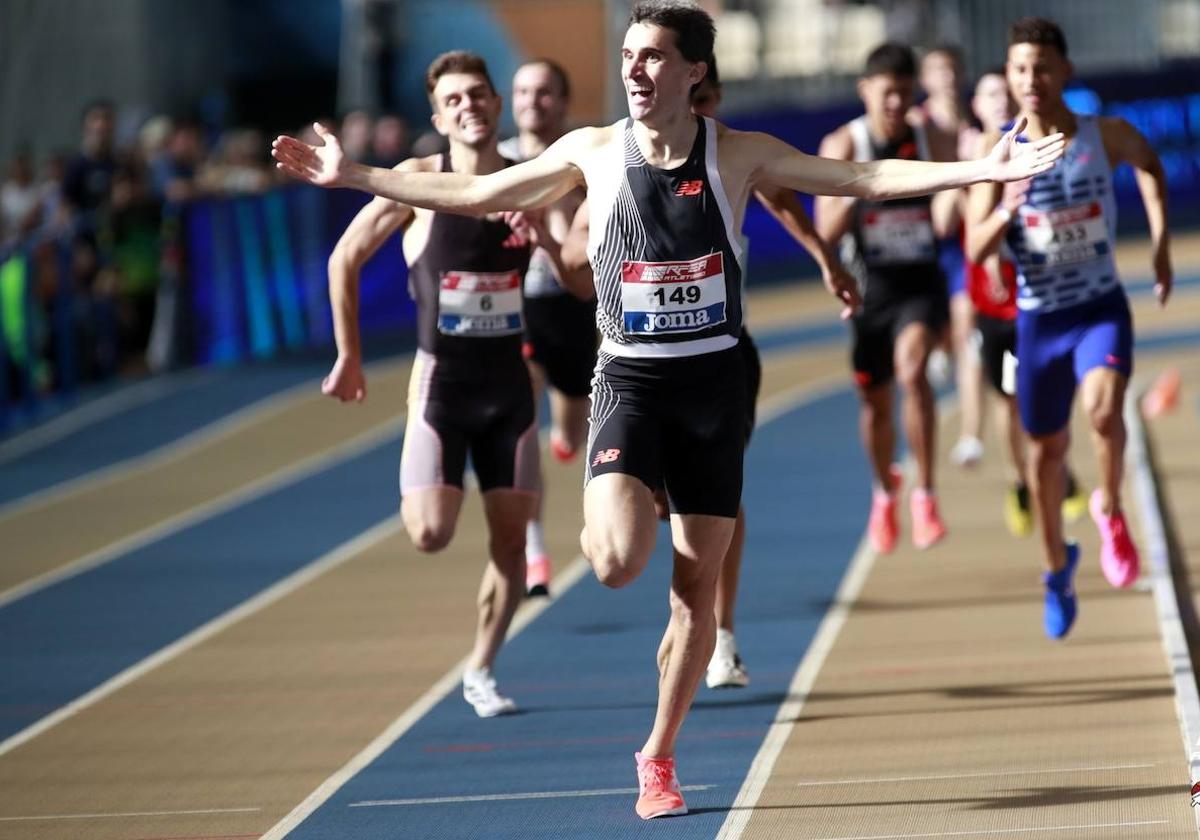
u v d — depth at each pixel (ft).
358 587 90.99
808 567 89.04
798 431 136.56
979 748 55.88
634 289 47.03
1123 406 64.13
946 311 84.43
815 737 58.59
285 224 184.14
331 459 134.51
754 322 198.80
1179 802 48.26
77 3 251.19
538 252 85.30
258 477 129.39
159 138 181.06
